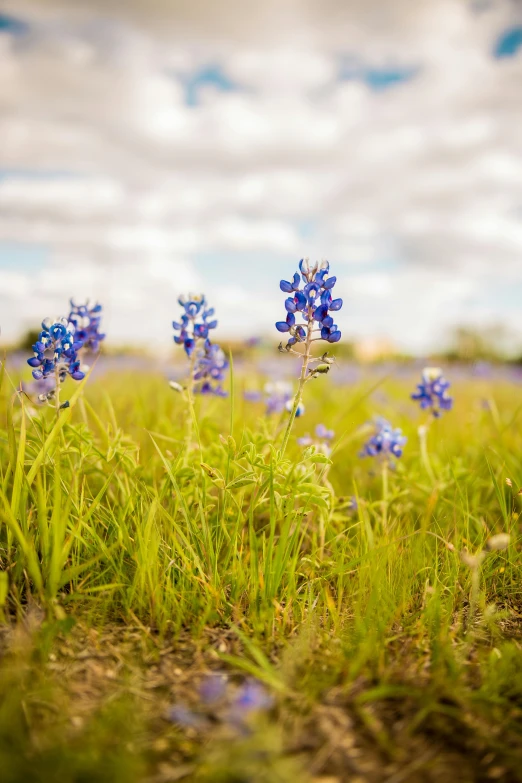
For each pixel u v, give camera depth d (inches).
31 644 12.7
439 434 29.4
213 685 12.3
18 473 15.1
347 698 12.1
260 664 13.0
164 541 16.4
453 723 11.5
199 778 9.9
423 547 17.8
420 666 13.2
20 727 10.5
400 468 22.8
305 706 11.8
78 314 20.0
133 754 10.3
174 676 12.6
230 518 17.7
